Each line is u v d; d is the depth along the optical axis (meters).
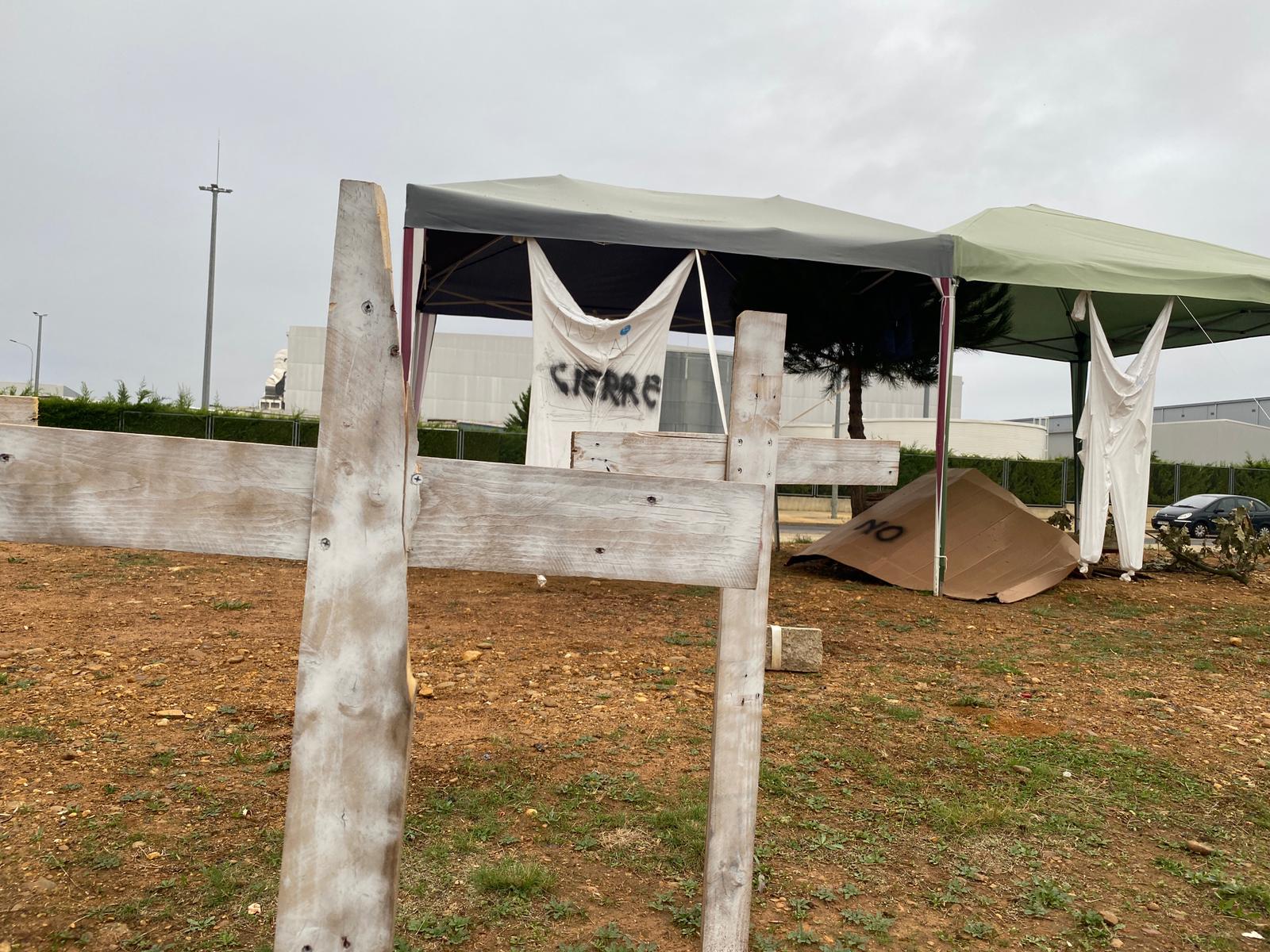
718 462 2.20
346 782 1.56
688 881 3.06
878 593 9.52
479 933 2.69
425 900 2.86
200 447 1.53
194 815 3.38
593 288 14.79
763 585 2.15
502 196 10.04
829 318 12.91
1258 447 41.72
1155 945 2.84
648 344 9.48
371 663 1.55
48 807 3.36
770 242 9.28
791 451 2.47
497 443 27.34
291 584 8.70
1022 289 13.52
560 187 11.65
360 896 1.57
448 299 15.22
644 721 4.82
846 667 6.36
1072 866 3.37
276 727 4.43
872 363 13.62
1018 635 7.79
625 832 3.43
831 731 4.83
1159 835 3.70
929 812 3.80
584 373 9.39
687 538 1.68
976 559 10.18
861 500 13.50
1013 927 2.92
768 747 4.54
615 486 1.65
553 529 1.63
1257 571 12.69
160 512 1.52
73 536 1.50
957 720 5.20
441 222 8.78
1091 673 6.52
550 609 7.89
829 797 3.93
